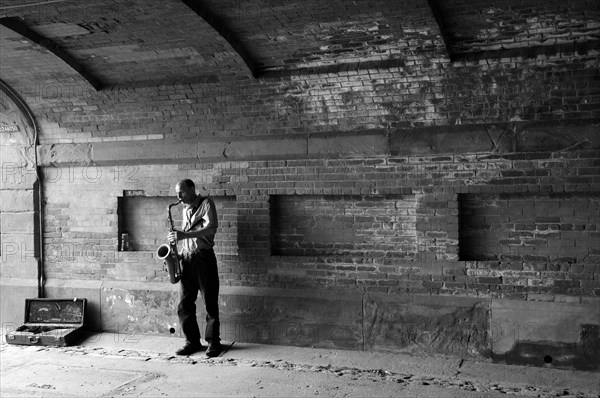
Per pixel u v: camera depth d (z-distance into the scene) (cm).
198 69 836
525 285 739
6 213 995
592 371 706
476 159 753
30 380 731
